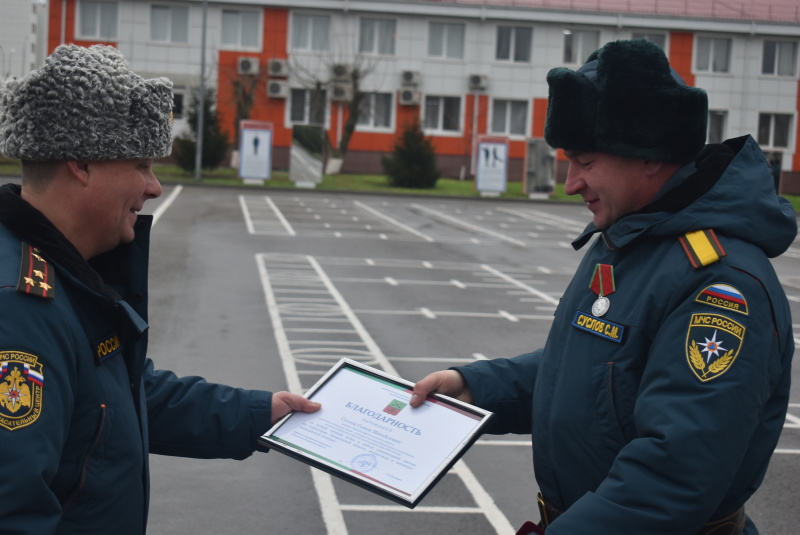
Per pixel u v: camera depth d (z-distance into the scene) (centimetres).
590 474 225
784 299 216
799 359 1054
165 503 538
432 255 1930
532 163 3944
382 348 1015
